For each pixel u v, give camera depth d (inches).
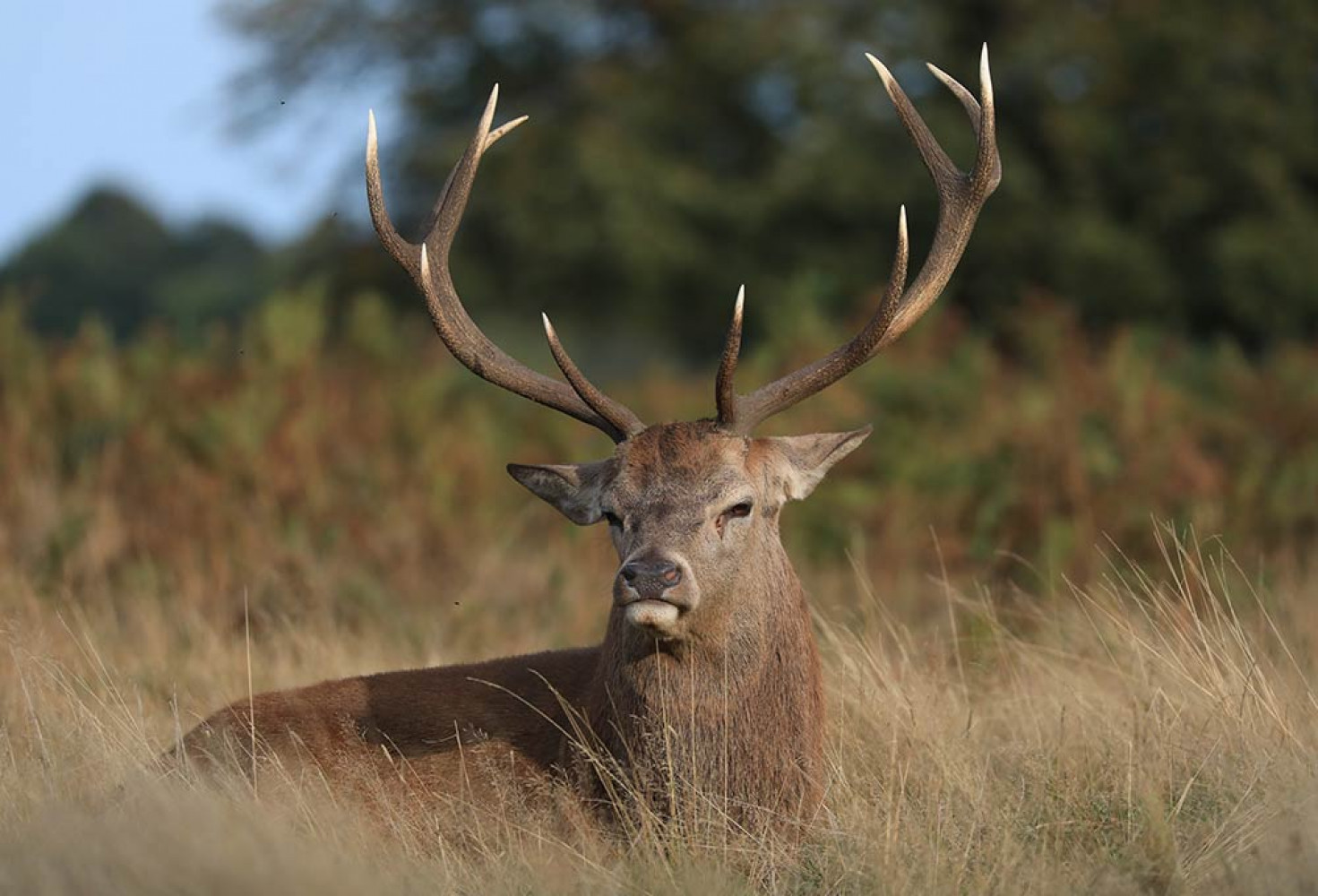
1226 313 2290.8
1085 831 525.0
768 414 575.5
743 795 540.4
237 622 872.9
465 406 1283.2
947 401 1201.4
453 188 623.2
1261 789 531.8
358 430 1152.8
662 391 1387.8
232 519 1002.1
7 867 472.4
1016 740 616.4
